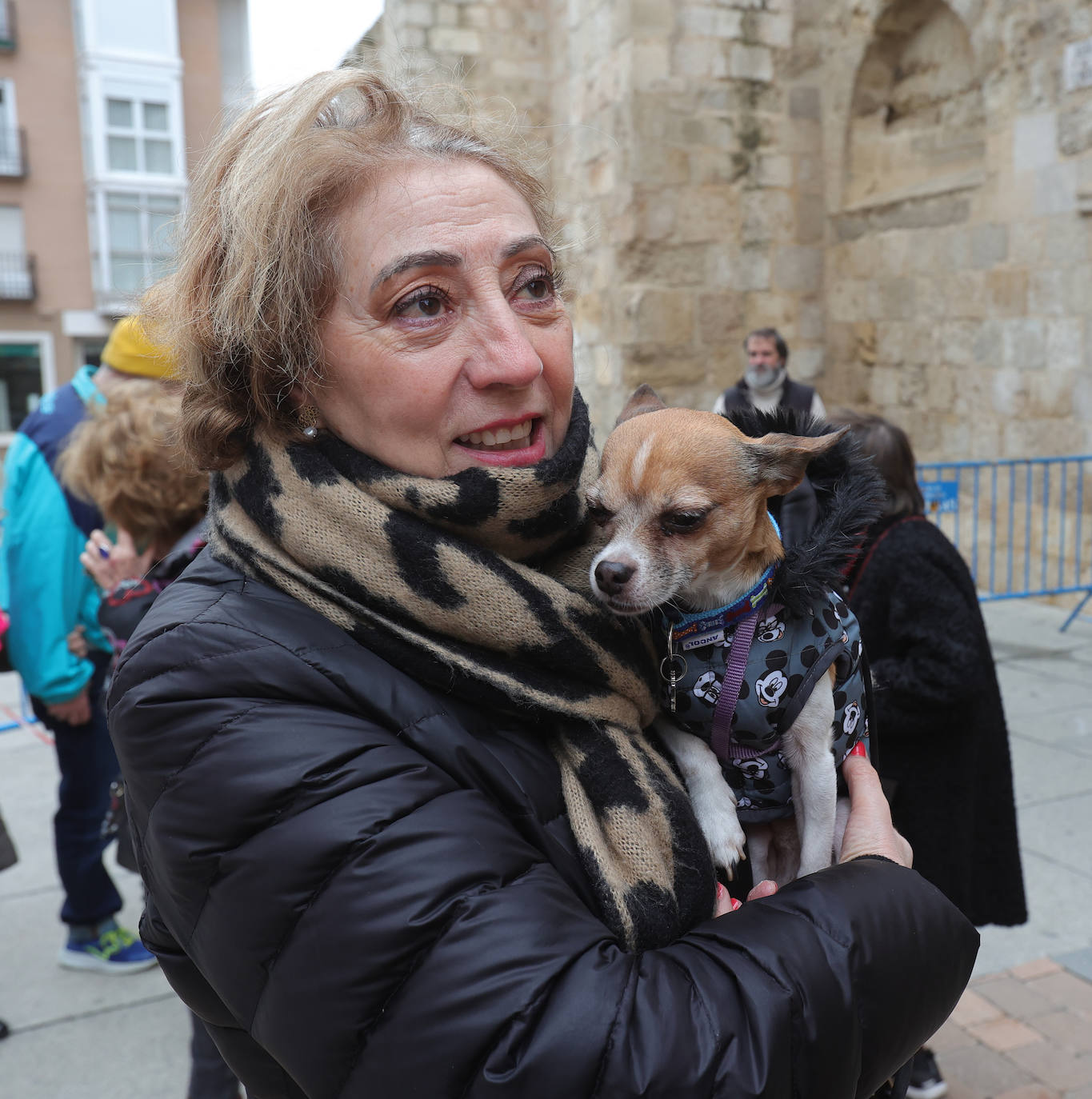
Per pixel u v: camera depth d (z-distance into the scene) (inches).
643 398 77.7
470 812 41.8
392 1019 37.1
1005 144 329.4
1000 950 144.3
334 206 48.3
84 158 1027.9
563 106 438.6
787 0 388.8
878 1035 40.8
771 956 39.6
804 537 73.5
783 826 72.3
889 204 378.3
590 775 48.6
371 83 50.8
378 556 47.3
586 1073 35.4
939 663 102.0
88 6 988.6
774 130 396.5
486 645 48.7
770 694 62.0
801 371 415.2
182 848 41.5
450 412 49.2
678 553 61.8
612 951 39.8
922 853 106.6
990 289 339.9
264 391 49.8
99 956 145.4
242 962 40.3
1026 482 327.6
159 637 45.6
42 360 1048.8
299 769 40.8
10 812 197.9
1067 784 191.5
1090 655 273.7
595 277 405.4
